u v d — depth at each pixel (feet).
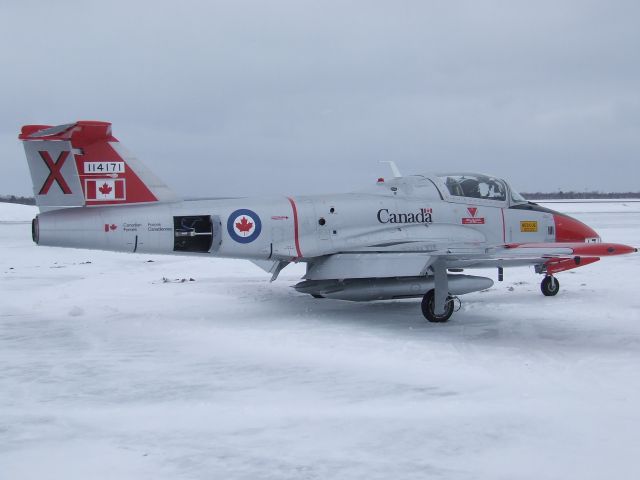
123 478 12.81
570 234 40.22
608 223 125.59
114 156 32.01
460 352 23.85
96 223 31.04
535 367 21.42
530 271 53.42
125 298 39.78
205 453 14.08
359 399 17.99
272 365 22.25
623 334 27.17
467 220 37.19
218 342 26.45
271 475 12.85
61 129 29.66
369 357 23.27
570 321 30.40
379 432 15.25
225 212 33.04
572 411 16.61
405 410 16.93
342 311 34.60
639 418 15.97
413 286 32.78
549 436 14.78
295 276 52.70
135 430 15.65
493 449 14.03
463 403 17.44
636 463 13.16
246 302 37.93
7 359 23.63
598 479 12.42
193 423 16.12
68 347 25.77
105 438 15.11
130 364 22.68
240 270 58.29
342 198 35.60
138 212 31.81
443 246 34.09
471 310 34.01
